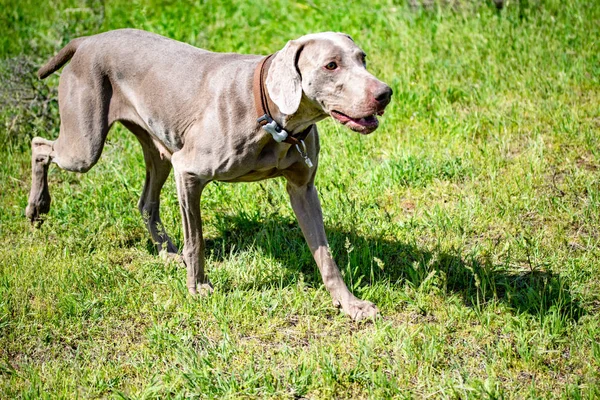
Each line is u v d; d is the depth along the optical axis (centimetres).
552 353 363
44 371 373
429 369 356
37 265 463
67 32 728
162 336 389
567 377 349
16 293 433
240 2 877
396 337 379
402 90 646
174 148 434
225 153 390
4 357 390
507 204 495
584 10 741
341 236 475
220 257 477
